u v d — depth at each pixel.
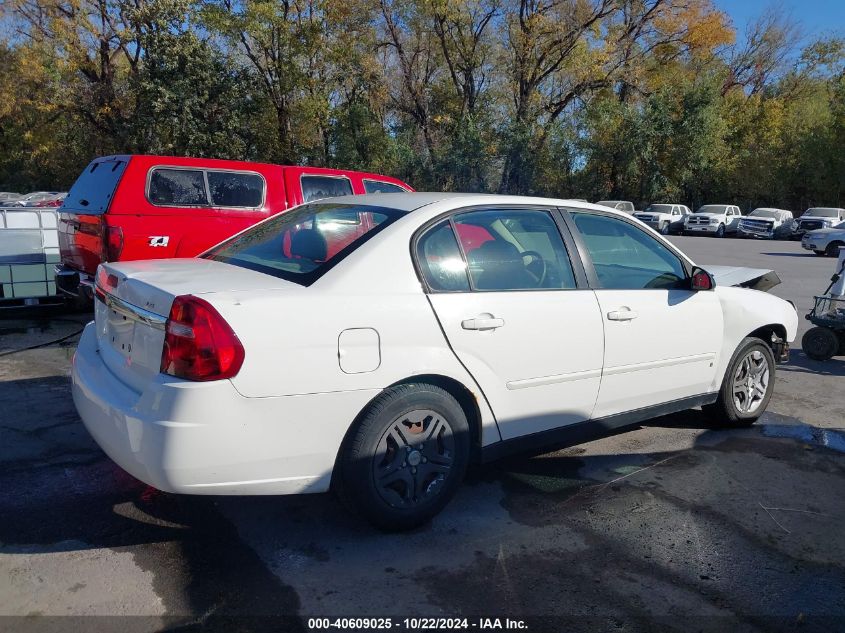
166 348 2.77
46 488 3.67
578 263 3.88
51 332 7.55
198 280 3.07
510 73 34.97
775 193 41.84
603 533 3.37
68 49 30.77
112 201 6.85
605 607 2.77
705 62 42.66
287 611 2.67
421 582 2.90
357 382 2.99
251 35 29.91
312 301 2.94
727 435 4.84
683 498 3.79
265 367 2.78
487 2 33.38
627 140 39.09
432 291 3.28
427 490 3.29
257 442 2.79
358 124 34.44
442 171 35.72
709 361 4.55
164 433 2.66
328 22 30.95
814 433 4.95
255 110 31.59
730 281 5.61
